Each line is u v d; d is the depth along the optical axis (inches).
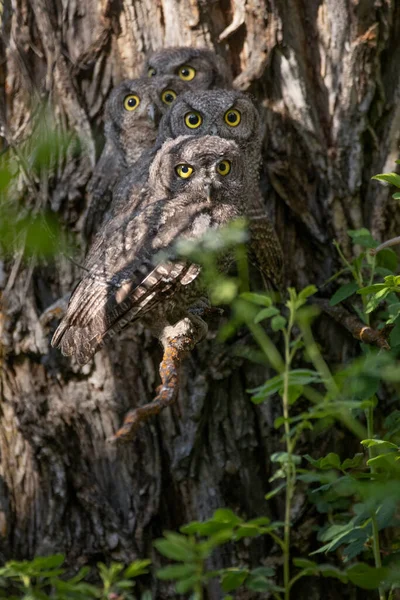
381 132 352.5
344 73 348.8
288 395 254.2
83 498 344.5
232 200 297.4
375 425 342.0
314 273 349.1
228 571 240.1
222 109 339.3
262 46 349.4
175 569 193.8
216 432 340.2
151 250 275.4
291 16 350.3
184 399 338.6
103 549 340.2
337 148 348.5
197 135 324.2
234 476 338.6
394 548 306.8
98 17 360.2
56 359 347.9
